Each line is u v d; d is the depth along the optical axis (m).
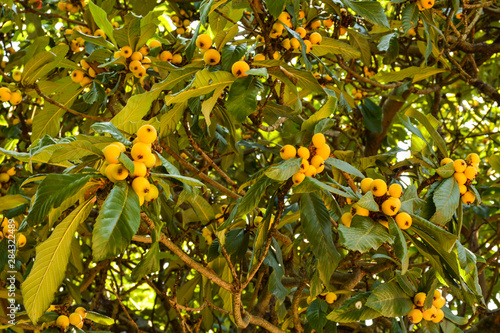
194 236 4.21
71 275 4.57
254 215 3.44
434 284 2.55
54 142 2.15
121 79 3.44
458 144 5.73
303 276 3.64
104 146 2.25
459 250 2.41
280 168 2.16
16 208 3.37
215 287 4.20
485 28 5.07
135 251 6.05
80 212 2.14
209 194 4.88
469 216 5.32
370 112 4.98
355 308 2.57
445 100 6.32
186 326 2.94
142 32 3.26
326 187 2.20
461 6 3.93
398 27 4.34
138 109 2.49
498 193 4.45
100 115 4.24
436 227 2.27
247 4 3.13
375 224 2.26
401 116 2.88
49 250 2.09
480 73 6.14
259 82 2.56
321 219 2.44
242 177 5.28
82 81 3.57
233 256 3.41
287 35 3.07
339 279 3.66
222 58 2.66
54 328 3.04
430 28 3.72
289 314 3.84
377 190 2.27
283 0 2.62
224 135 4.39
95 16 3.20
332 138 5.39
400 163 2.94
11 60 4.86
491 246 4.39
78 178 2.03
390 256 2.91
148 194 2.13
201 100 3.15
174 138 3.78
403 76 4.03
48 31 5.81
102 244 1.83
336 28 3.63
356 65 5.52
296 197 3.61
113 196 1.94
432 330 2.68
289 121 4.85
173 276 4.96
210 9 2.90
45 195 1.95
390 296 2.55
